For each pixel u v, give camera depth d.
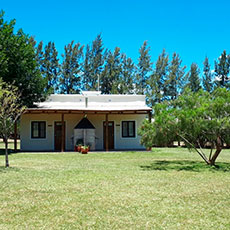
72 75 45.62
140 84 44.16
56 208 5.90
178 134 12.66
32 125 23.09
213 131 12.09
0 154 18.88
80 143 21.36
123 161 14.72
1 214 5.52
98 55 46.47
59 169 11.45
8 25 19.75
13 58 19.42
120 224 4.96
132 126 24.02
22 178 9.29
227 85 38.47
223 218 5.31
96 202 6.35
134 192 7.33
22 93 20.61
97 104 25.00
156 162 14.30
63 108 21.48
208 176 9.90
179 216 5.41
